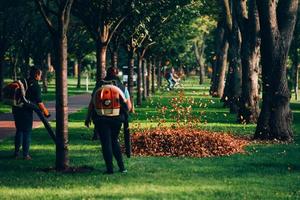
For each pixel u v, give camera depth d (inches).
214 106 1363.2
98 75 681.6
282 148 603.8
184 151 543.2
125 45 1175.0
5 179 403.2
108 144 432.1
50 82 2999.5
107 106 430.6
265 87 687.7
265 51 687.7
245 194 351.9
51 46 1892.2
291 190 367.6
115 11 682.8
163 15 935.0
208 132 604.4
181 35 1680.6
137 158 516.1
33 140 651.5
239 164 481.4
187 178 408.8
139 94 1359.5
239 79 1141.7
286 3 684.7
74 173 433.1
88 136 703.1
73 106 1330.0
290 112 689.0
